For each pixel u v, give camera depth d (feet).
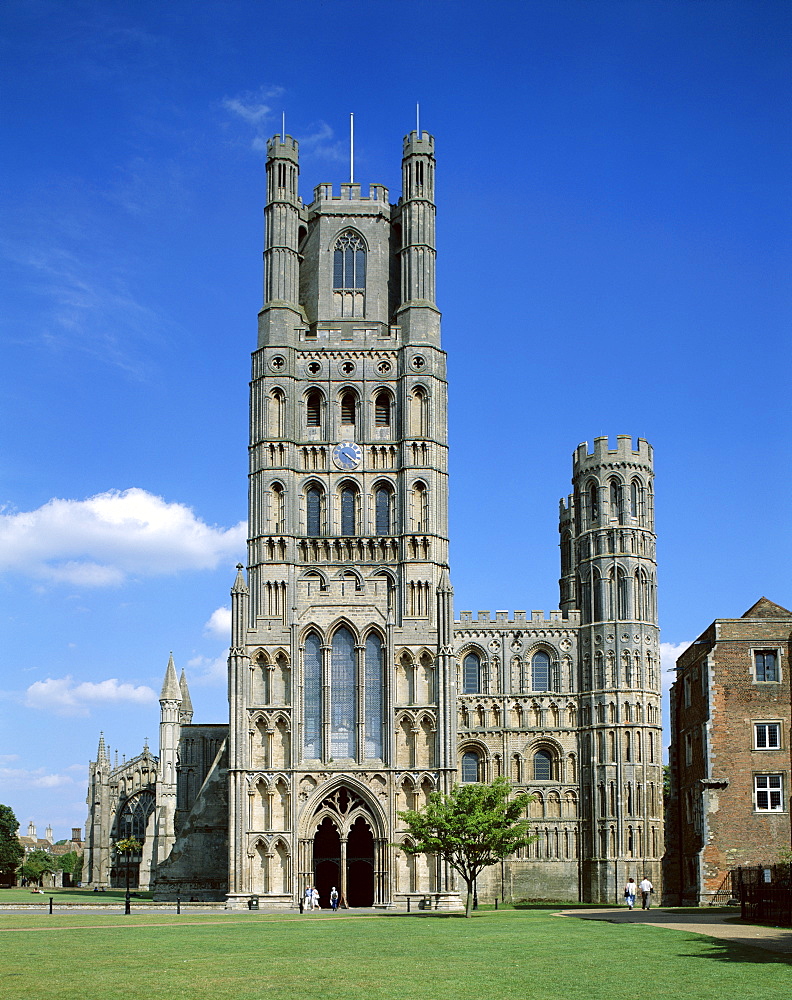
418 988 131.34
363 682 388.78
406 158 453.58
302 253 467.93
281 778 381.19
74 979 141.79
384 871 375.25
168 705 599.98
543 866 443.73
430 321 437.17
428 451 422.82
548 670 463.42
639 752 444.14
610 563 460.96
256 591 411.54
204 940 202.69
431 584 408.67
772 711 282.77
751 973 135.95
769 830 277.64
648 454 474.90
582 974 139.44
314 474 424.46
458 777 446.60
